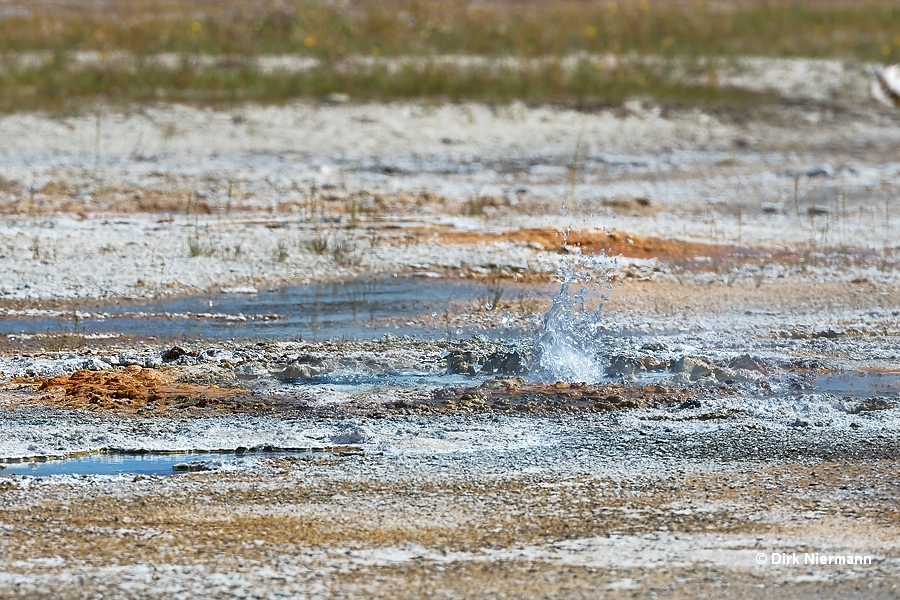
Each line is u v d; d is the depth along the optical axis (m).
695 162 69.88
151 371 32.19
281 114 75.06
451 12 104.31
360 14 102.75
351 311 40.03
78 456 26.03
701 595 19.80
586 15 104.88
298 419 28.38
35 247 46.53
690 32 99.94
